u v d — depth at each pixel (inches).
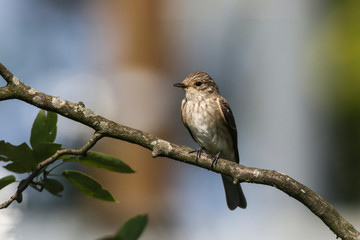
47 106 159.2
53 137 135.1
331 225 167.3
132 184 522.3
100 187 136.9
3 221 371.9
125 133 171.2
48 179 139.2
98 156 136.9
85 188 137.5
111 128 166.6
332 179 600.4
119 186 519.5
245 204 308.5
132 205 514.9
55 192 141.6
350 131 584.4
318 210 169.3
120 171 139.5
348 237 165.3
